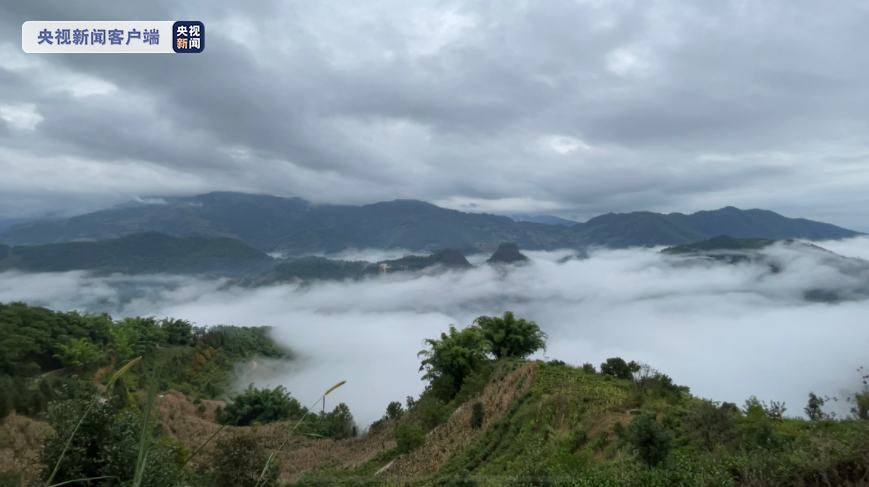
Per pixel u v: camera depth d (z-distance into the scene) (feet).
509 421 64.75
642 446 31.83
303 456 88.79
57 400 21.61
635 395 57.52
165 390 152.35
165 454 21.99
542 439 52.80
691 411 43.75
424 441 73.77
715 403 44.93
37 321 167.02
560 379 76.33
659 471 28.02
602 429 49.90
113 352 182.91
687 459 30.81
